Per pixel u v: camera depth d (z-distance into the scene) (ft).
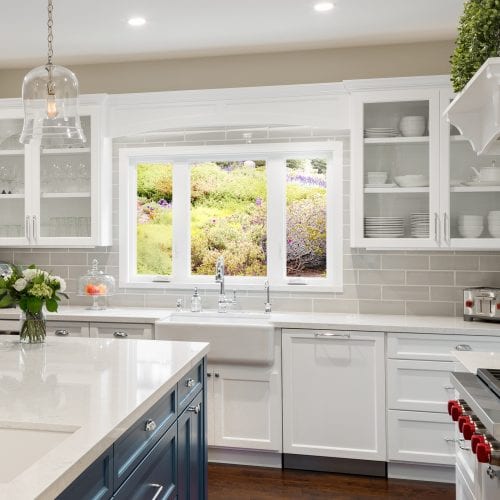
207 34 11.84
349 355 10.93
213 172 13.91
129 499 5.24
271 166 13.43
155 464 6.04
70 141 7.75
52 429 4.79
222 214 13.85
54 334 12.21
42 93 7.46
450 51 12.30
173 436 6.68
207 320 12.76
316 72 12.85
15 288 8.13
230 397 11.39
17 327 12.23
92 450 4.27
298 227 13.46
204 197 13.94
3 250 14.35
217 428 11.42
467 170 11.35
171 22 11.16
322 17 10.96
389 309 12.62
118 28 11.47
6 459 4.81
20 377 6.43
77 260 14.05
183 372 7.00
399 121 11.69
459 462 7.39
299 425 11.14
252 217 13.70
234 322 12.57
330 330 10.98
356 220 11.81
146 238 14.19
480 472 5.65
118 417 4.98
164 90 13.48
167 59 13.46
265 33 11.81
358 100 11.75
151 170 14.16
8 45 12.43
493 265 12.19
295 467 11.38
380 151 11.80
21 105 13.32
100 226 13.09
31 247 14.21
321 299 12.94
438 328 10.49
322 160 13.33
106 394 5.74
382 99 11.64
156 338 11.61
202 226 13.94
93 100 13.03
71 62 13.61
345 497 10.08
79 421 4.87
